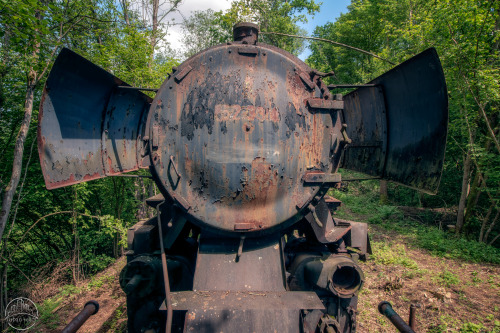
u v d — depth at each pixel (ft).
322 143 9.68
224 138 9.19
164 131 9.34
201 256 9.25
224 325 7.80
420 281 19.79
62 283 23.66
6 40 17.70
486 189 27.07
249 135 9.20
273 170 9.24
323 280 9.54
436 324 14.65
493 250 25.55
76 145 10.30
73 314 17.92
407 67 9.84
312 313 9.84
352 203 48.70
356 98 13.42
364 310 15.61
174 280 10.66
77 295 20.85
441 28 25.66
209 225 9.23
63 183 9.64
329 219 11.05
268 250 9.50
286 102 9.41
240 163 9.15
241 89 9.30
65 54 8.49
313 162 9.61
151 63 27.91
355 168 14.29
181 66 9.45
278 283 8.89
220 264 9.10
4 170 20.18
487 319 15.30
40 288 20.81
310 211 10.02
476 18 23.13
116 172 12.31
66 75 9.12
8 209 15.12
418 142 10.34
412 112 10.55
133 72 24.38
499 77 23.59
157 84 25.89
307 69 9.84
